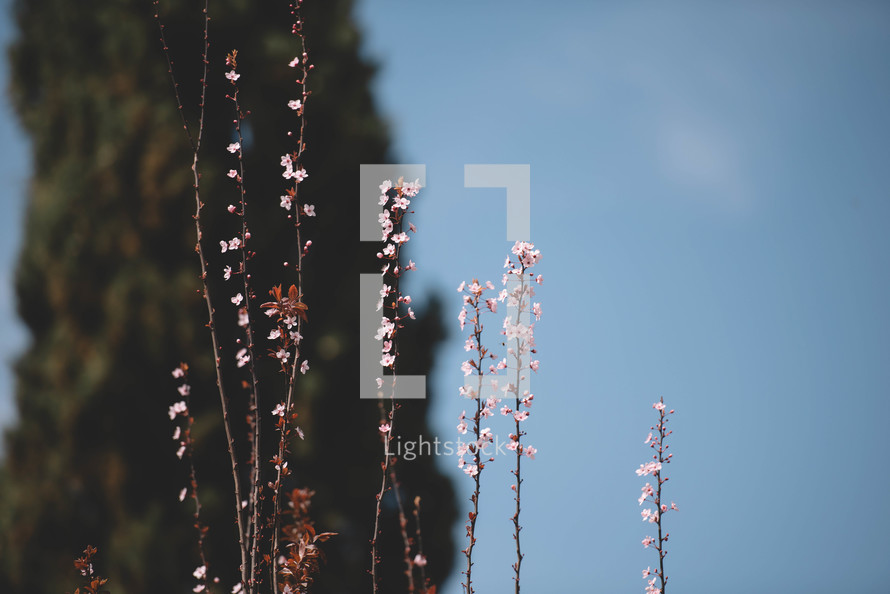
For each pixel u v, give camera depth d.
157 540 5.88
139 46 6.48
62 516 6.00
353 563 6.50
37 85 6.71
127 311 6.04
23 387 6.18
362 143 7.05
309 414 6.37
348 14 7.44
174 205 6.21
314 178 6.91
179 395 6.11
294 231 6.79
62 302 6.11
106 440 6.02
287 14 7.08
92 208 6.20
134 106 6.36
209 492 6.03
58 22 6.60
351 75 7.24
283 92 6.91
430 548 6.70
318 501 6.41
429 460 6.81
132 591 5.84
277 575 2.83
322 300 6.83
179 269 6.22
